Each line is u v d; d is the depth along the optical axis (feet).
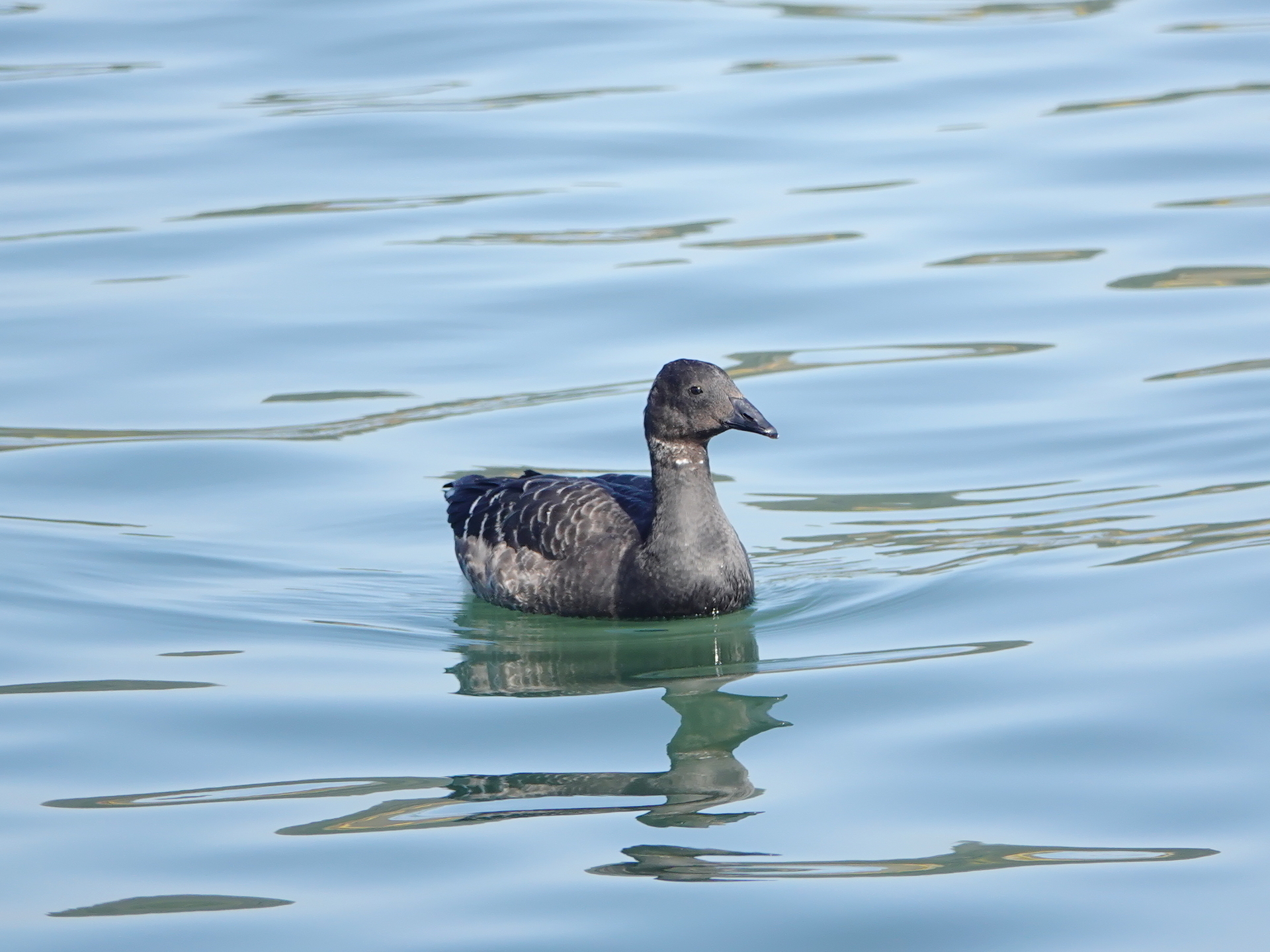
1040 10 99.25
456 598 47.21
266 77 90.99
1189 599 41.96
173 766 34.96
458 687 39.75
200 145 82.23
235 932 28.32
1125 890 29.01
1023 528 48.21
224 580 47.09
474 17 99.09
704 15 99.09
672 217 73.46
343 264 69.92
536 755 35.55
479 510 48.01
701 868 30.25
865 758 34.68
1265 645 38.78
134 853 31.07
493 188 77.25
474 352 62.34
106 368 61.26
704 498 44.78
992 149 78.84
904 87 86.63
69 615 44.04
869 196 74.64
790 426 56.65
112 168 79.77
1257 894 28.68
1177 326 62.13
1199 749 34.06
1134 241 69.31
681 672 40.81
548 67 91.45
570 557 45.68
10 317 65.31
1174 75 86.69
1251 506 47.88
